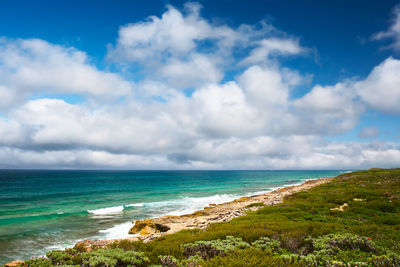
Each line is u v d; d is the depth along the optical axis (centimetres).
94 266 663
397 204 2011
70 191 6600
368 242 845
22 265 704
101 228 2514
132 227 2375
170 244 1005
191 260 741
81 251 934
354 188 3225
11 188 7488
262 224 1384
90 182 10644
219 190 7075
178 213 3397
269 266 643
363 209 1931
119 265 725
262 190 7106
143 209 3725
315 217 1770
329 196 2684
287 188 6388
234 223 1641
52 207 3916
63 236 2203
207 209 3388
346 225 1395
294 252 866
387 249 843
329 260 700
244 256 727
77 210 3612
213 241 937
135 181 11688
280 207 2241
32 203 4384
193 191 6725
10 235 2212
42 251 1802
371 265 683
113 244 1041
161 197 5316
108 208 3741
